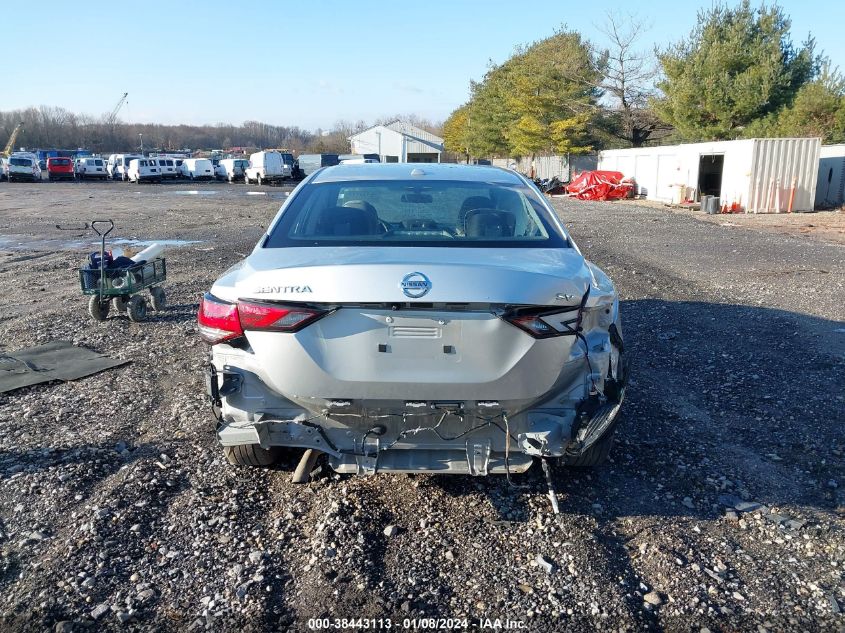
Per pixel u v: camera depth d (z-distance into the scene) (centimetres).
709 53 3142
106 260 747
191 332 705
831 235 1656
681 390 516
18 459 397
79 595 279
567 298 301
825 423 453
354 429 320
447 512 342
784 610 273
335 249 334
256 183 5069
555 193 3741
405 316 292
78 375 553
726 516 341
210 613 270
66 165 5738
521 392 302
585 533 324
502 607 274
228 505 347
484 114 5553
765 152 2347
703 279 999
